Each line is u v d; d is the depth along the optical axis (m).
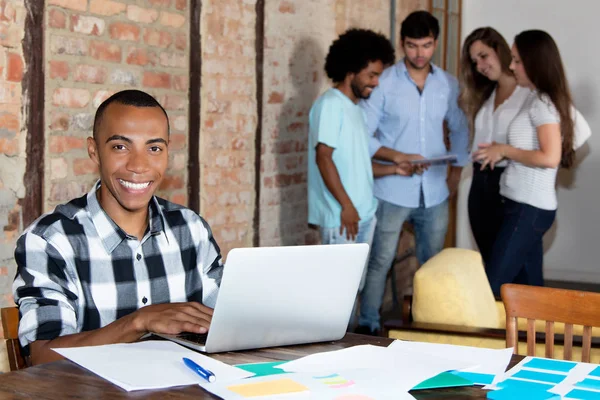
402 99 4.39
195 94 3.58
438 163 4.47
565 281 6.57
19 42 2.73
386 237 4.48
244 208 4.02
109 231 1.87
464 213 6.79
